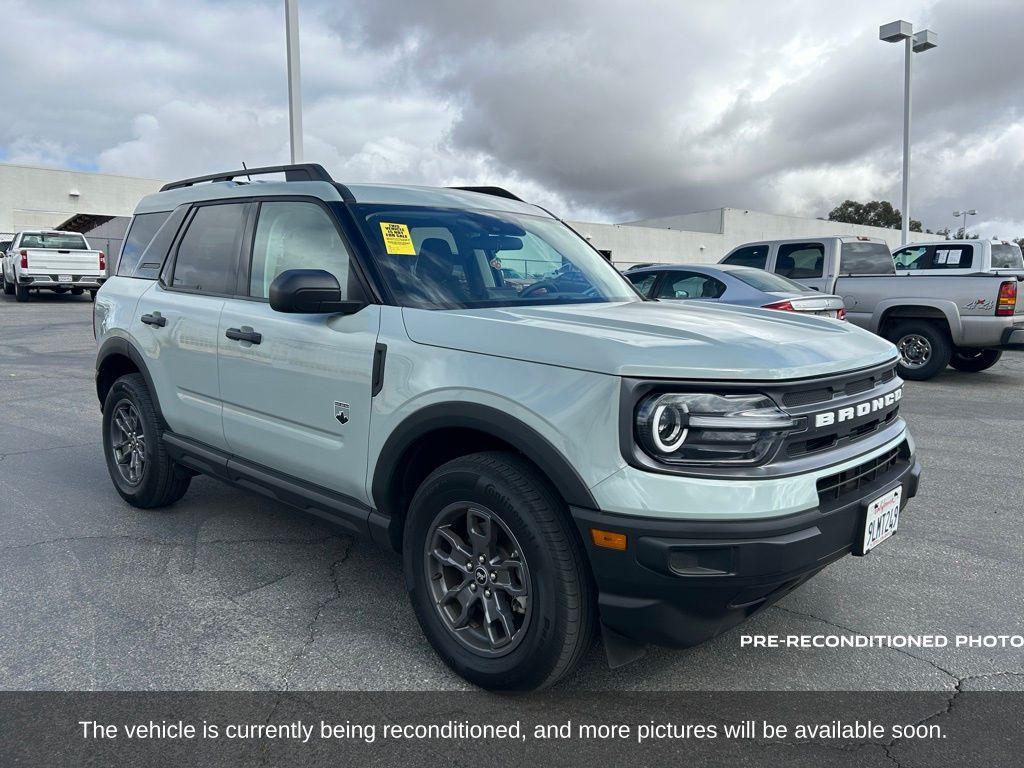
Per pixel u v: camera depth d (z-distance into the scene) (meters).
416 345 2.84
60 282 21.23
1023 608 3.44
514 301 3.29
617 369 2.33
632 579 2.33
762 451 2.33
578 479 2.37
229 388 3.68
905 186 20.95
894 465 2.93
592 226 46.69
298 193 3.54
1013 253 13.64
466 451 3.03
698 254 50.78
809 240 10.86
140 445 4.52
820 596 3.55
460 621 2.80
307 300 2.94
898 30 20.05
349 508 3.16
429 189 3.76
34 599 3.41
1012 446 6.43
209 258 4.02
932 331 9.62
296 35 11.91
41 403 7.86
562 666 2.54
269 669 2.87
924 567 3.89
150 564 3.81
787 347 2.55
